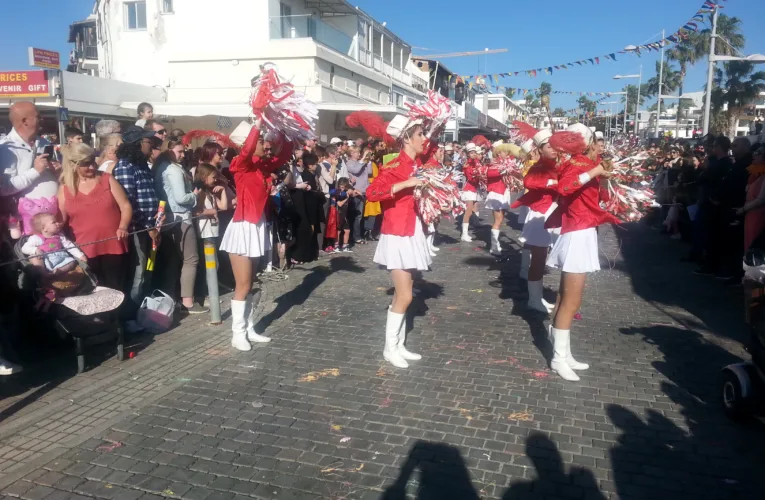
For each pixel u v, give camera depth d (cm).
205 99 2248
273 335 586
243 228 520
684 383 470
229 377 478
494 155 980
